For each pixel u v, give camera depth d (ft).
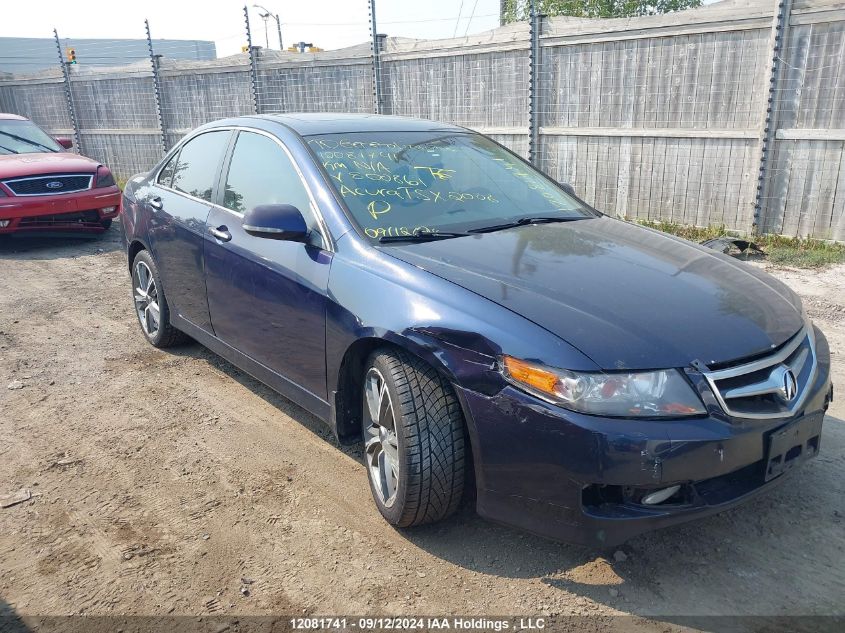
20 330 19.08
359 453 12.16
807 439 8.82
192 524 10.14
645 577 8.87
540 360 8.04
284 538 9.78
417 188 12.00
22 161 29.48
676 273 10.02
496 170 13.53
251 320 12.53
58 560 9.39
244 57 40.83
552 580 8.85
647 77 27.35
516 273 9.50
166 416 13.65
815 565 9.02
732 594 8.53
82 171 29.84
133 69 47.57
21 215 27.94
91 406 14.15
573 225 12.14
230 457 12.05
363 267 10.12
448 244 10.53
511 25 30.55
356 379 10.64
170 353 17.10
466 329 8.62
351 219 10.86
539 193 13.34
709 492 8.12
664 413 7.75
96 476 11.48
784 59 24.04
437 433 8.94
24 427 13.26
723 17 24.94
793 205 25.11
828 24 23.00
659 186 28.12
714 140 26.23
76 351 17.34
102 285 23.81
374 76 35.42
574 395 7.82
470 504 10.55
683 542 9.53
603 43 28.09
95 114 51.75
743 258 24.02
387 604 8.48
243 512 10.42
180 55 113.70
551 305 8.64
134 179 18.34
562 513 8.08
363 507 10.52
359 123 13.62
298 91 39.04
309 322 10.87
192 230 14.16
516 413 8.18
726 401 8.03
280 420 13.43
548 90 30.12
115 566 9.25
